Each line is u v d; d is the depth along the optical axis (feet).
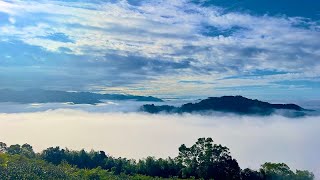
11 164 251.80
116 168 396.16
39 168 254.47
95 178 302.86
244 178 381.60
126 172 390.83
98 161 412.16
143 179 337.93
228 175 371.76
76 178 272.72
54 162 400.47
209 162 373.61
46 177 245.24
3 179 210.59
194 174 374.22
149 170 387.55
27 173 230.07
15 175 219.61
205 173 368.27
